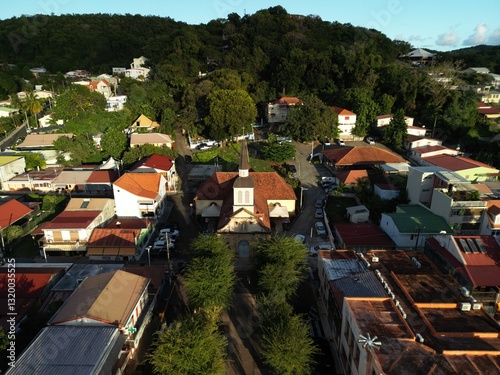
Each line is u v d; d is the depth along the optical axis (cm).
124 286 4138
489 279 4275
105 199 6744
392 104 12069
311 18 18125
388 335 3142
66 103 11694
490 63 16962
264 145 10694
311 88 13738
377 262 4597
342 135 11469
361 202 7344
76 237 5853
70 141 9812
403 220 5744
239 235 5525
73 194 8156
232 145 10725
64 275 5000
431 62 14938
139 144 9831
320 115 10712
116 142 10112
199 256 4678
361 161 8819
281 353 3322
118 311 3772
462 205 5641
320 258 4916
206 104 11556
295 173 8881
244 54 14850
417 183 6688
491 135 10456
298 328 3581
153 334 4028
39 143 10062
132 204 6662
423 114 11756
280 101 12519
